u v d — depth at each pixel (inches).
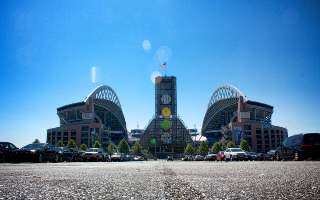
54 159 1359.5
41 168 605.9
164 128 6939.0
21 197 188.4
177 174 409.7
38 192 212.4
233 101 7755.9
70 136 7057.1
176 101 7313.0
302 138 1267.2
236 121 7426.2
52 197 188.1
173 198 182.4
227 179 311.9
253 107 7406.5
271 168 528.1
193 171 484.4
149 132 7012.8
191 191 215.2
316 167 536.7
